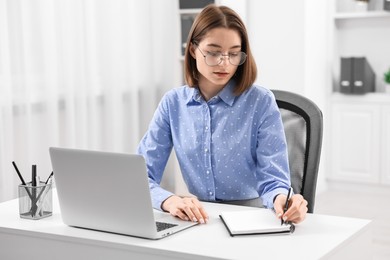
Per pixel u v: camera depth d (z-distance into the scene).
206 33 2.03
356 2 5.23
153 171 2.28
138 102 4.89
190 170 2.23
